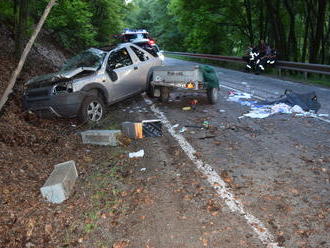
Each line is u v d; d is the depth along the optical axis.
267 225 4.00
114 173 5.57
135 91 10.06
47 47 16.25
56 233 4.05
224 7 27.05
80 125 8.09
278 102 9.77
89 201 4.72
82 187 5.14
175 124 8.16
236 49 36.44
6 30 13.73
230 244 3.70
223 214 4.25
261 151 6.25
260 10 24.62
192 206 4.46
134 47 10.41
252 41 26.53
